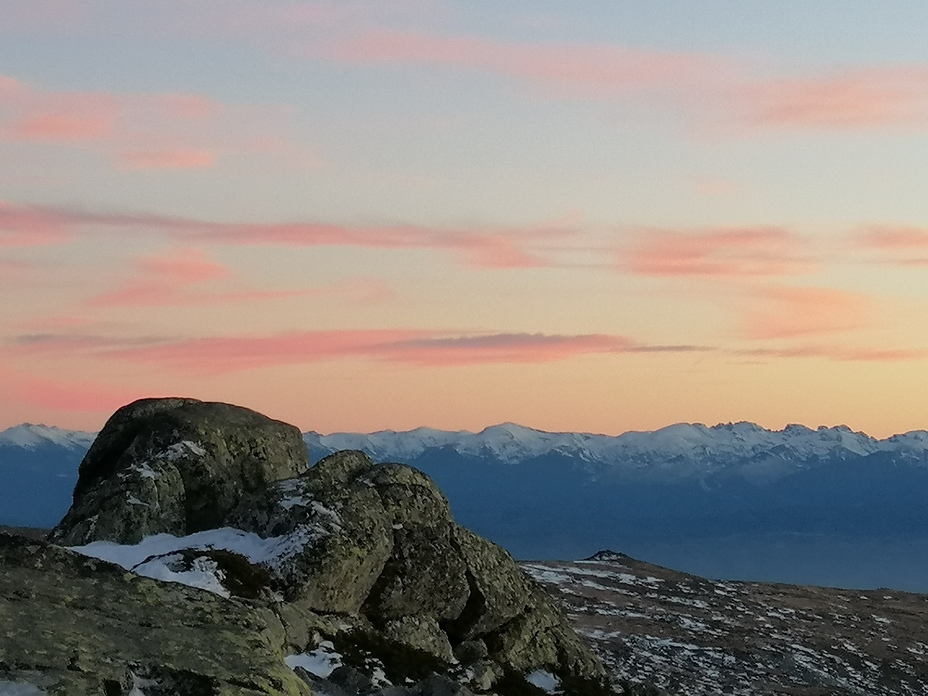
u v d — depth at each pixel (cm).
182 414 4156
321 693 2584
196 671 2028
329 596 3378
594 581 11962
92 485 4100
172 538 3681
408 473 3941
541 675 3850
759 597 12138
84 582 2405
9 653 1842
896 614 12050
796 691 7894
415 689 2808
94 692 1798
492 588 3912
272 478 4112
